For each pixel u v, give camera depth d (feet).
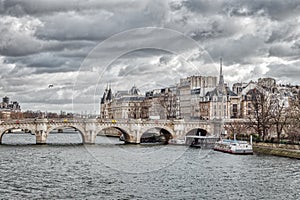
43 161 335.67
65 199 200.34
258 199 204.23
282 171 284.00
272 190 223.51
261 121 510.99
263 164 318.45
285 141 422.82
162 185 230.89
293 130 420.77
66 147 466.29
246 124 526.16
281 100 641.81
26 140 645.51
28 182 241.76
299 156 352.90
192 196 207.00
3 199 200.85
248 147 396.37
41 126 513.04
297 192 219.61
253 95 641.40
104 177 254.88
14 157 363.56
